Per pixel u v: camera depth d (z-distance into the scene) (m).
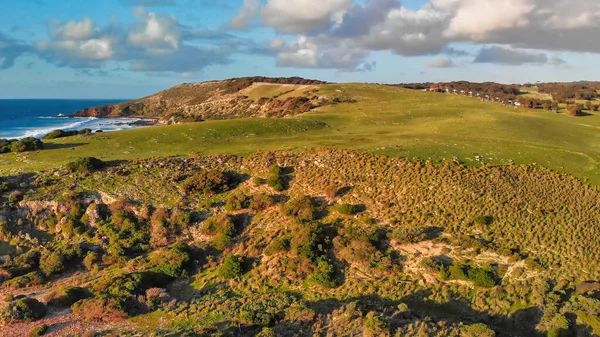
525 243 34.72
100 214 43.59
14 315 29.31
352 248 35.03
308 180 45.81
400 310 28.39
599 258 32.44
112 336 27.12
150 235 41.41
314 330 27.12
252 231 40.19
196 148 59.06
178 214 42.09
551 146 52.66
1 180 47.03
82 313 30.02
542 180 42.62
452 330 26.16
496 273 31.88
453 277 31.91
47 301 31.94
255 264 36.06
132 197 45.00
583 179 42.72
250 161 51.44
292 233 37.78
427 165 45.28
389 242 36.03
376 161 47.09
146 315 30.22
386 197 41.59
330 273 33.47
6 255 39.66
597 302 27.22
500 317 28.86
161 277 34.81
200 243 39.28
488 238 35.50
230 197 44.25
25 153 58.12
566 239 34.56
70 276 37.22
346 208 39.72
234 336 26.39
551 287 30.34
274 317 28.55
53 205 44.19
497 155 48.62
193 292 33.78
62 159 54.62
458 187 41.19
